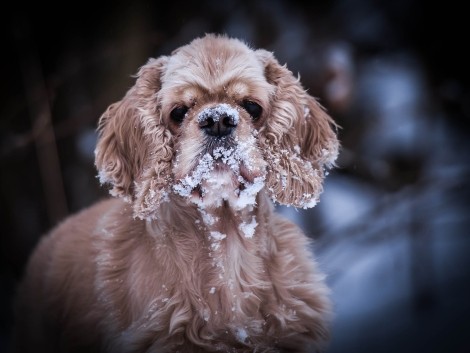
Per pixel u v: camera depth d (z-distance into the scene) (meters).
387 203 10.19
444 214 11.49
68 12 10.16
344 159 10.67
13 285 9.64
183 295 4.65
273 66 4.93
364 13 12.80
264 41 11.33
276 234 4.97
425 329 8.57
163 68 4.87
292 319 4.74
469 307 9.14
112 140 5.01
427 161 12.09
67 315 5.32
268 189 4.74
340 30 12.02
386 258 10.49
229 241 4.70
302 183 4.82
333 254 10.11
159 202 4.62
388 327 8.70
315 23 11.78
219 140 4.34
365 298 9.59
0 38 10.10
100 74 9.77
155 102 4.74
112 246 5.05
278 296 4.79
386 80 13.09
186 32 10.41
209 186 4.43
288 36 11.38
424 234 10.12
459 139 13.15
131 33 9.81
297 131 4.92
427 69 13.05
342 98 11.16
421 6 13.34
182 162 4.41
